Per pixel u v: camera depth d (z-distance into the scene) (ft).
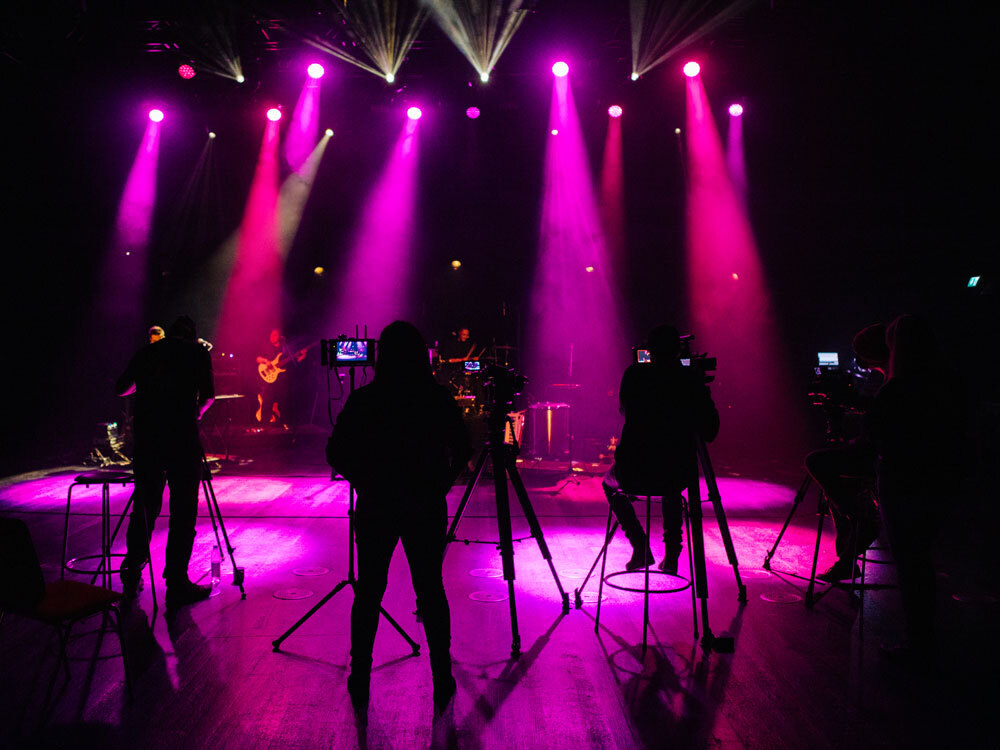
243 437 40.14
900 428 10.77
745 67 31.86
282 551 17.17
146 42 30.22
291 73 33.19
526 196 44.14
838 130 34.88
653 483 11.37
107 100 33.09
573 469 29.76
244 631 12.09
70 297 37.42
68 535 18.62
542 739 8.66
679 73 32.58
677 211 42.45
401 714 9.25
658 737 8.73
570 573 15.51
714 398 40.91
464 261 47.67
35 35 27.66
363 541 9.41
